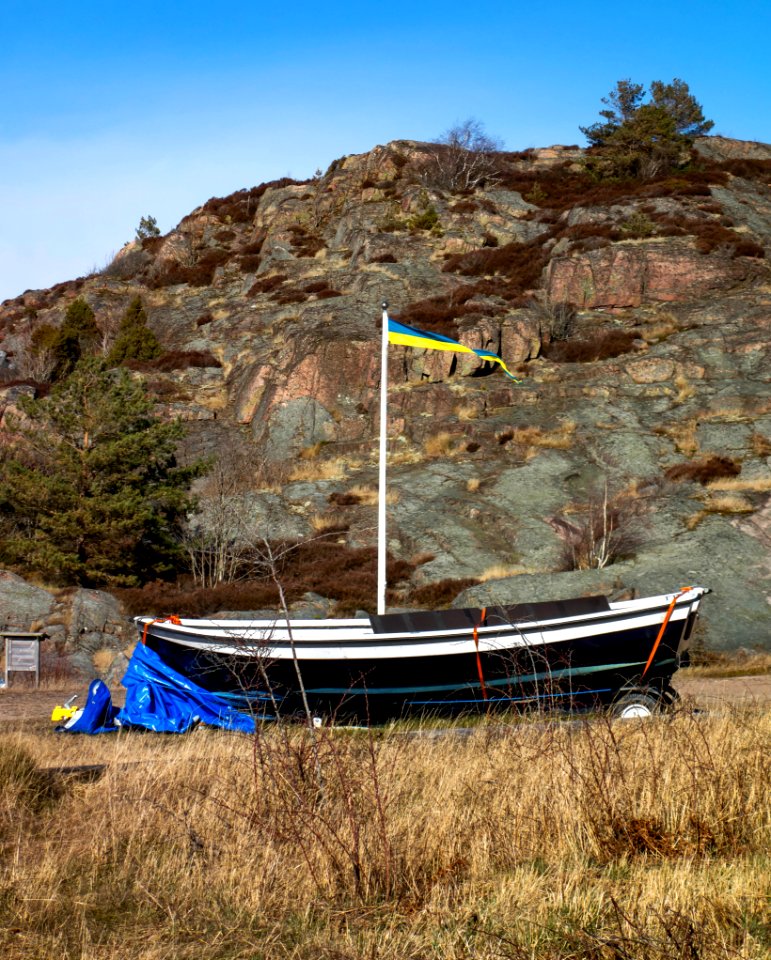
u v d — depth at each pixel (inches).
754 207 2308.1
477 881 232.4
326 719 499.2
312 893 229.0
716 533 1129.4
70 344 2185.0
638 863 243.0
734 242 2016.5
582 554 1178.0
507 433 1555.1
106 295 2524.6
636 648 505.7
